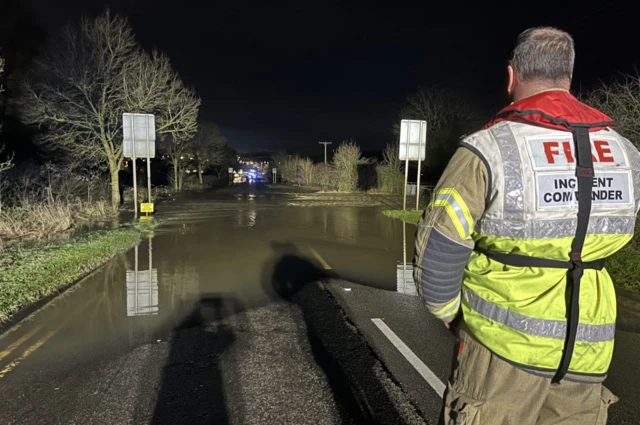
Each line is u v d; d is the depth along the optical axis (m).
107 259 9.45
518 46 1.71
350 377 4.09
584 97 9.87
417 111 35.88
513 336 1.55
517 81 1.73
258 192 38.62
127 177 34.47
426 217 1.67
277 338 5.04
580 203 1.52
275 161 79.31
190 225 15.34
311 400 3.68
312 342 4.92
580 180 1.53
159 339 5.02
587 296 1.56
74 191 18.25
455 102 34.66
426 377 4.09
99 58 19.08
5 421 3.38
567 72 1.67
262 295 6.79
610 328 1.61
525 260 1.56
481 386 1.62
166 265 8.91
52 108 18.77
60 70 18.69
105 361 4.42
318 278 7.86
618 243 1.60
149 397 3.72
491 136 1.60
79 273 8.05
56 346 4.80
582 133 1.58
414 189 31.91
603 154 1.58
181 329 5.33
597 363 1.59
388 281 7.68
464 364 1.70
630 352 4.67
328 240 12.17
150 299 6.56
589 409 1.60
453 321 1.79
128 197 25.95
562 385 1.58
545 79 1.66
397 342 4.92
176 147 40.25
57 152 20.86
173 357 4.52
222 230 14.12
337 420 3.40
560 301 1.54
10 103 24.97
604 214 1.55
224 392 3.82
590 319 1.56
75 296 6.72
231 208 22.17
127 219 16.41
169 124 20.69
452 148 33.72
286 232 13.73
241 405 3.61
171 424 3.35
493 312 1.59
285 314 5.89
